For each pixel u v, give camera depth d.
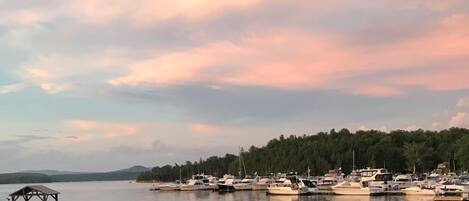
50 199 133.25
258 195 141.25
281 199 122.19
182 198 141.75
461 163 165.75
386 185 127.00
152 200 138.25
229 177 198.88
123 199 151.38
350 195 125.06
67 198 164.75
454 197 100.38
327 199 116.81
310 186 134.75
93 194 195.25
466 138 177.88
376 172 141.62
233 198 132.50
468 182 115.50
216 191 169.75
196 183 179.00
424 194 117.81
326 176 183.88
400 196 120.12
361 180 137.00
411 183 131.50
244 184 168.00
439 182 122.56
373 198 116.38
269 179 172.62
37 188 80.75
